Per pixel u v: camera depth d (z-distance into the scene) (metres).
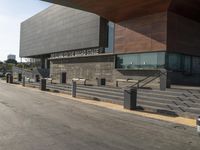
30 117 10.91
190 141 7.72
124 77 22.38
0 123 9.62
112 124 9.88
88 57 27.78
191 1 17.84
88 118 10.98
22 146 6.86
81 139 7.66
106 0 19.45
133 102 13.70
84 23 35.53
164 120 10.97
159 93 15.24
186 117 11.66
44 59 60.56
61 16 43.41
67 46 40.75
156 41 19.42
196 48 21.34
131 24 21.75
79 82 26.72
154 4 18.61
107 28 31.83
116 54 23.47
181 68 20.00
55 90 23.91
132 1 19.02
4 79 50.25
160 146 7.16
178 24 19.61
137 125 9.83
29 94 20.97
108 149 6.77
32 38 59.25
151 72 19.64
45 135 8.02
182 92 14.30
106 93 18.02
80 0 19.78
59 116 11.30
